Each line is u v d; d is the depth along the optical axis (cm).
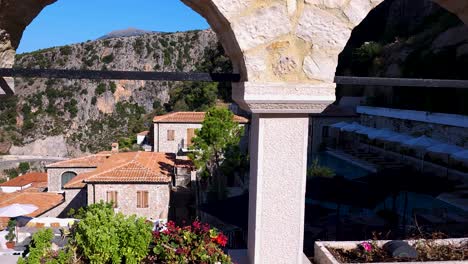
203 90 4269
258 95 293
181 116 2945
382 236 950
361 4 305
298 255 326
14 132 7256
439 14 3206
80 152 7338
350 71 3484
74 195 2109
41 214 2022
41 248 346
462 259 438
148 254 364
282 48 297
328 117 2908
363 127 2497
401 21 3772
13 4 294
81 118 7725
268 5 291
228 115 2066
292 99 298
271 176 315
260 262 321
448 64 2334
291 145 315
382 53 3266
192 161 2192
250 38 291
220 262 354
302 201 321
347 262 432
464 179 1748
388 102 2777
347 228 1052
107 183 1950
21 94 7750
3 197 2244
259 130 309
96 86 7906
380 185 1034
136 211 1978
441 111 2122
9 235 1097
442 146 1759
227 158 1998
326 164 2433
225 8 284
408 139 2030
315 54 303
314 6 299
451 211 1280
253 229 326
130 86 8000
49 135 7362
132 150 3347
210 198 1884
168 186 2017
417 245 467
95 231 332
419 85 348
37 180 3403
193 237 362
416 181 1042
